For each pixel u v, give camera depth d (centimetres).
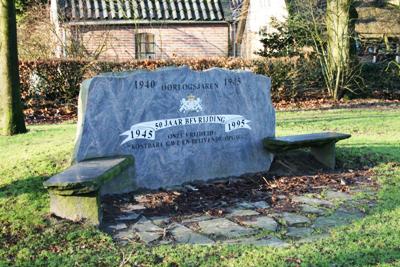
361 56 2164
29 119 1438
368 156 855
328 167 803
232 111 761
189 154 718
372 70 1914
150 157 686
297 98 1819
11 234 496
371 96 1916
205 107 734
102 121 652
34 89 1575
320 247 466
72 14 2170
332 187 691
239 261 437
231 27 2489
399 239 482
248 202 624
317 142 776
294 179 736
